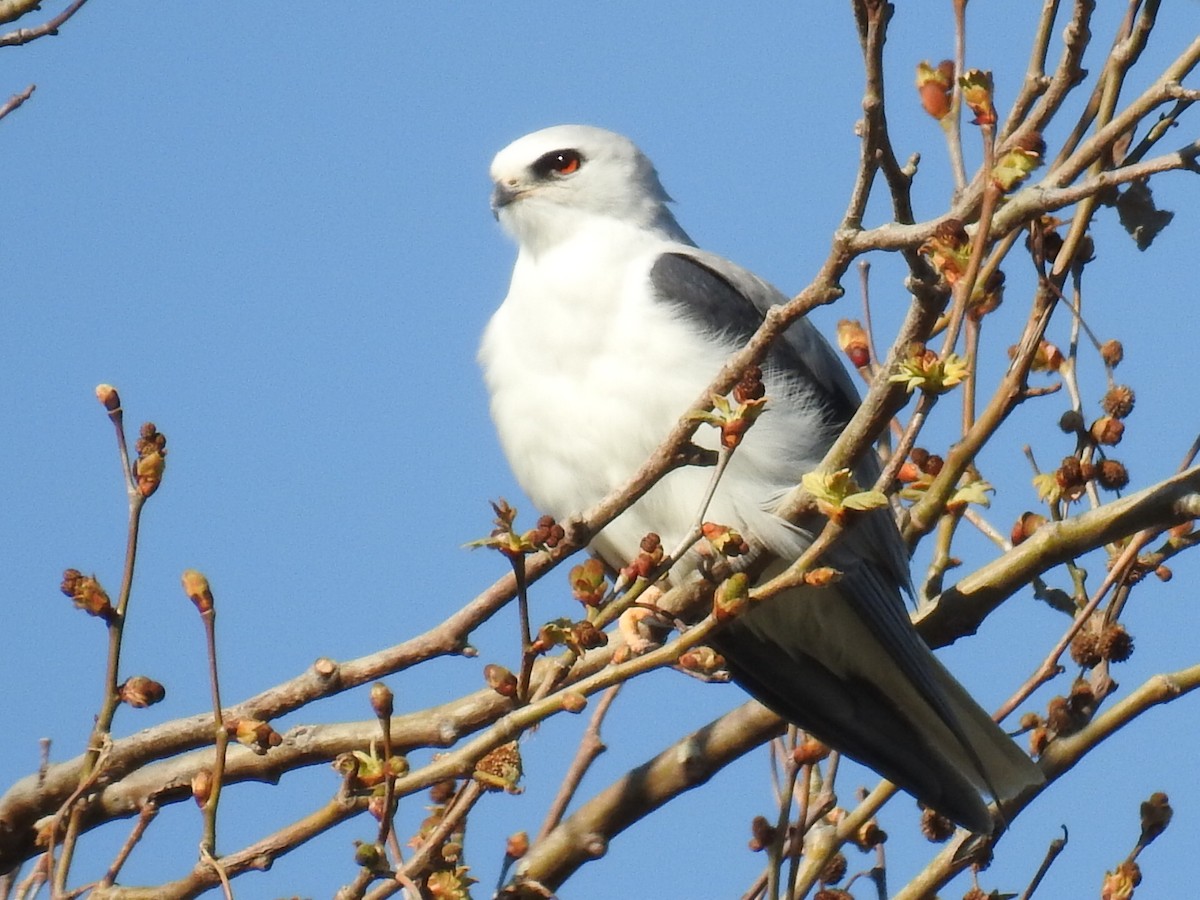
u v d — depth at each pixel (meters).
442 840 5.94
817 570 5.39
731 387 5.83
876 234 5.50
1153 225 7.20
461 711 7.43
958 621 8.39
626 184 10.28
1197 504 7.59
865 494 5.27
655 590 7.43
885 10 5.30
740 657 8.86
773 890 7.23
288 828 5.85
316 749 7.48
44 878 6.25
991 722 8.15
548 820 8.07
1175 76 6.71
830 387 9.87
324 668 7.05
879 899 7.69
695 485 9.01
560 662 5.94
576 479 9.39
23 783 7.73
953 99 7.55
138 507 6.16
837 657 9.05
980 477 8.34
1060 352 8.09
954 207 5.67
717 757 8.30
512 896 7.16
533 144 10.34
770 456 9.02
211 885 5.83
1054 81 6.63
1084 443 7.93
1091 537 7.88
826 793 7.82
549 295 9.46
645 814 8.18
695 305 9.35
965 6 7.55
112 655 6.26
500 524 5.52
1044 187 5.57
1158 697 7.90
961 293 5.39
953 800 8.06
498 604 6.74
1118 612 7.98
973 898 7.45
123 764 7.42
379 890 6.00
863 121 5.43
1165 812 7.43
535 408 9.39
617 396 9.16
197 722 7.38
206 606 5.86
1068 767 8.01
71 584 6.22
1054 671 8.05
